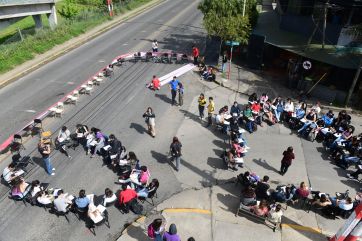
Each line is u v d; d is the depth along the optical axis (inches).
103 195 521.0
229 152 584.7
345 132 660.1
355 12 836.0
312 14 942.4
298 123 724.0
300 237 467.5
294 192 511.5
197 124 730.8
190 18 1598.2
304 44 914.7
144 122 725.9
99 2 1769.2
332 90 852.6
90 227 466.0
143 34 1337.4
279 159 631.2
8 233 455.5
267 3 1397.6
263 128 731.4
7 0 1154.0
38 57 1075.3
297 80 904.3
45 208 494.0
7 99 810.2
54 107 736.3
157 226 415.2
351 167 624.1
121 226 472.7
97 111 762.2
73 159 599.8
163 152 633.0
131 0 1838.1
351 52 846.5
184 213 499.2
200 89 892.0
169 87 891.4
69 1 1786.4
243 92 885.8
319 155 652.1
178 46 1195.3
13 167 533.3
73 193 523.5
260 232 472.1
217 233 467.5
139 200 518.3
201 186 555.2
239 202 524.4
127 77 941.8
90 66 1010.7
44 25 1430.9
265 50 1025.5
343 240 435.8
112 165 585.0
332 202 497.7
